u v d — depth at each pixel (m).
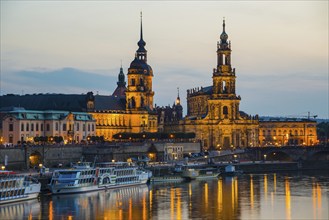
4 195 192.88
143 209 189.62
